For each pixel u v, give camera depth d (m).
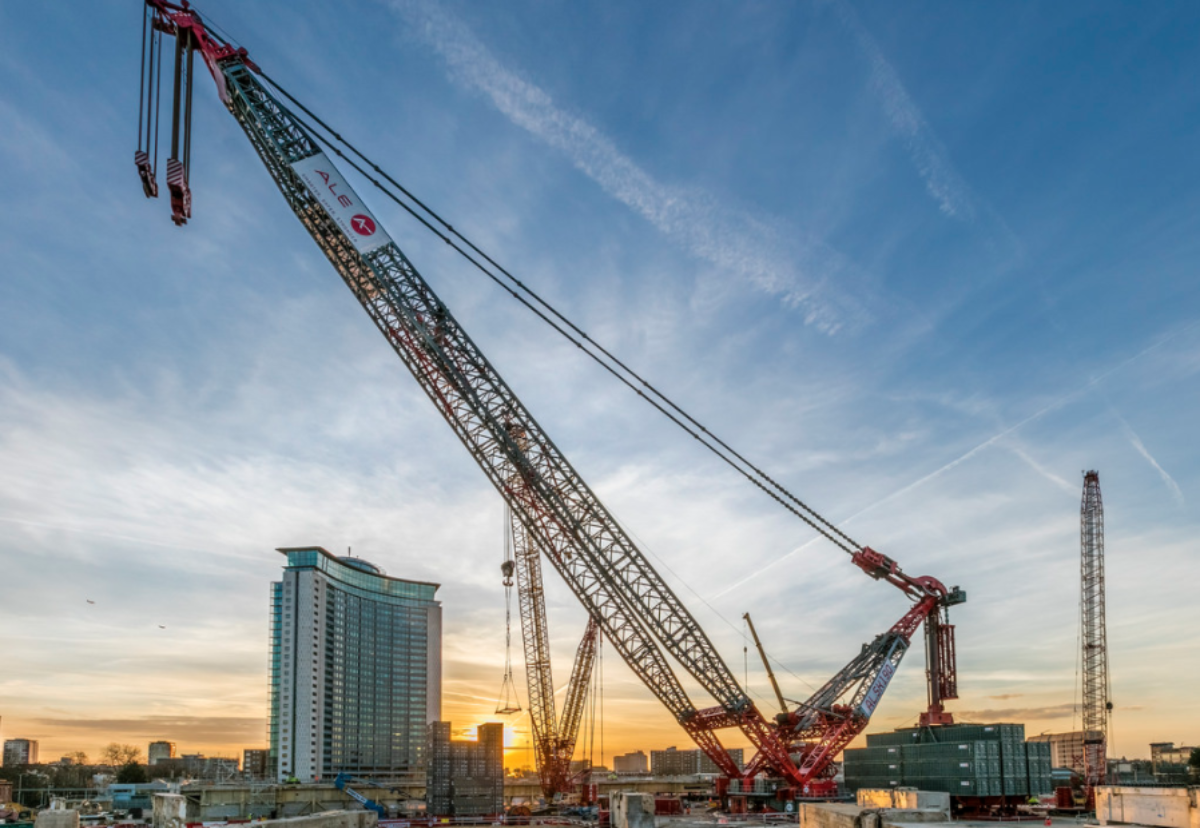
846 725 135.38
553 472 108.94
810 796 126.69
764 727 127.19
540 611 188.75
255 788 179.25
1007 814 119.69
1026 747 122.06
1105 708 186.00
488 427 104.62
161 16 83.88
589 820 147.75
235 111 95.00
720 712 126.75
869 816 35.84
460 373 102.31
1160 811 30.67
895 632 141.25
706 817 121.62
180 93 80.19
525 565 189.62
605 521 114.12
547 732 186.75
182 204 71.25
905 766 131.12
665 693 125.31
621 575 117.19
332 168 96.38
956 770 121.25
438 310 100.38
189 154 79.25
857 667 141.75
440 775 160.38
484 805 162.12
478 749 165.00
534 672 187.88
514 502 111.56
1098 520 191.50
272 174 98.19
